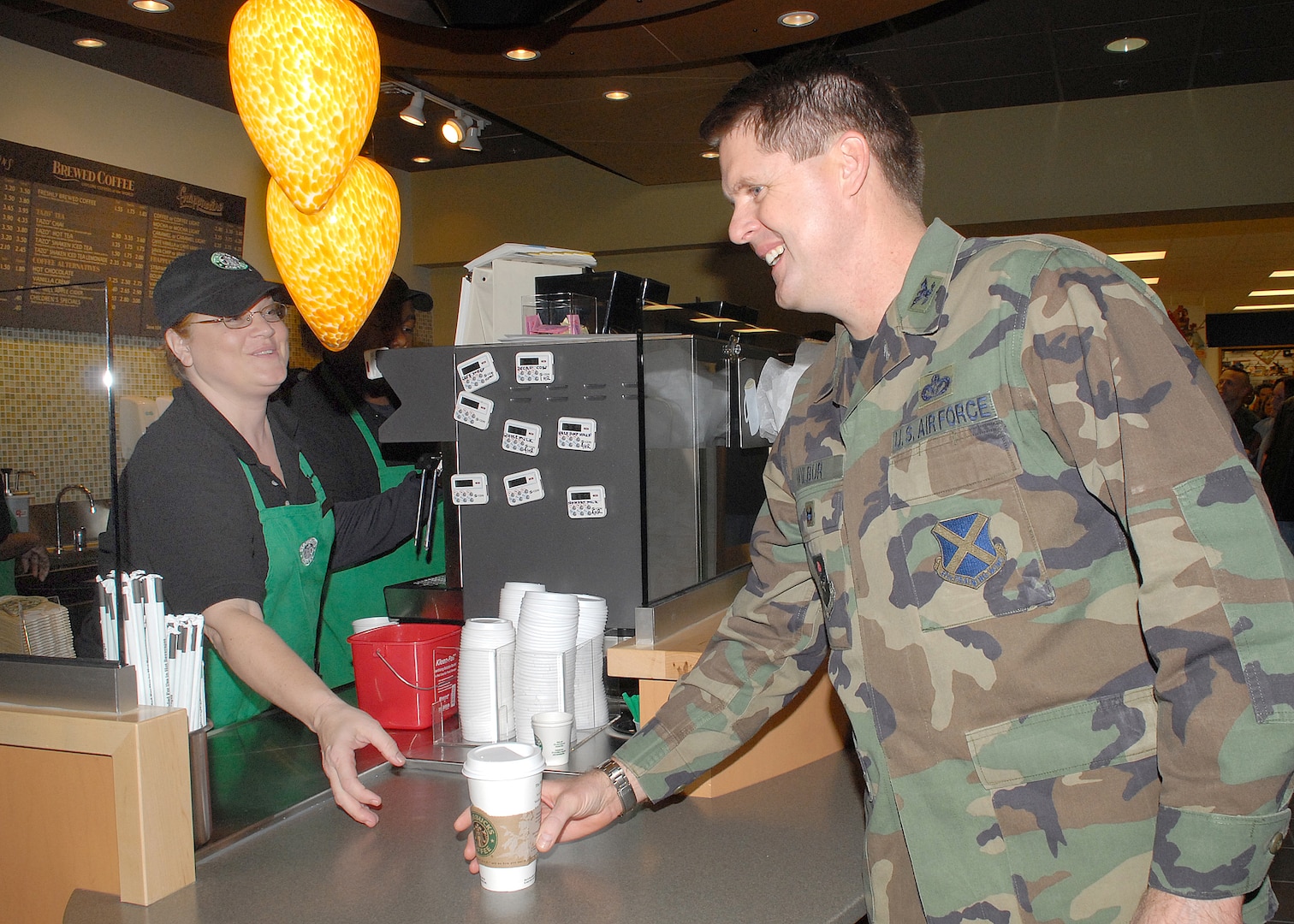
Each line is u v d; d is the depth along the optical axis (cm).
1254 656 72
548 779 124
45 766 112
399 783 141
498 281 203
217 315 167
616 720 162
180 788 110
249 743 162
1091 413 83
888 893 100
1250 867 72
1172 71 502
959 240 100
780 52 400
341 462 248
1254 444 696
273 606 181
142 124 471
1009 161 563
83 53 430
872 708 99
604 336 175
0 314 114
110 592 112
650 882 109
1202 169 535
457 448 186
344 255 120
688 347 190
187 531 158
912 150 104
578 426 177
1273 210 543
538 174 668
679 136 522
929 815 94
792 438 116
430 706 161
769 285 659
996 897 91
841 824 125
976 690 91
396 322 287
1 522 115
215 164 509
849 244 103
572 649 150
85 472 111
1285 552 74
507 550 184
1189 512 75
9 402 113
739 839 121
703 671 125
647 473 175
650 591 177
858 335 108
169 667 118
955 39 452
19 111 417
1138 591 85
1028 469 89
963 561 91
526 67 397
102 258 448
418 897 106
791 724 147
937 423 93
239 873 113
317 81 106
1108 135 548
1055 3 410
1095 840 88
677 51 373
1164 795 76
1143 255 817
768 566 123
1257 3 412
